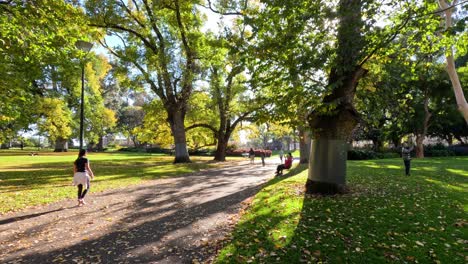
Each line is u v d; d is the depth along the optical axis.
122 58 24.22
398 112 15.08
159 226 7.53
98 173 19.47
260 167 25.72
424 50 10.42
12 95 14.03
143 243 6.31
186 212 8.95
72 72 14.05
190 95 29.33
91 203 10.33
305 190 11.20
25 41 10.59
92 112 48.59
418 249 5.75
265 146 90.69
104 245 6.23
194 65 27.72
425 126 34.34
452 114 35.00
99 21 24.30
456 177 15.20
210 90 30.91
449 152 38.72
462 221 7.39
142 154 54.03
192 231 7.06
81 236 6.84
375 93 12.69
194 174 19.77
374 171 17.67
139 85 26.34
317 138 10.78
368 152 32.50
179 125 29.06
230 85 32.16
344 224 7.15
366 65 11.18
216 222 7.78
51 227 7.54
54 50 11.29
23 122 20.05
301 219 7.58
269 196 10.70
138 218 8.33
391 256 5.42
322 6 9.11
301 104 9.70
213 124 36.66
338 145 10.62
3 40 9.27
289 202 9.44
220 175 19.05
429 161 26.22
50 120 31.44
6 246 6.23
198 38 25.06
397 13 9.59
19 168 22.27
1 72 11.81
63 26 11.32
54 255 5.73
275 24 10.01
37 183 14.70
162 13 27.17
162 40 26.20
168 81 26.98
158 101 31.23
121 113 76.44
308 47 9.72
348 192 10.86
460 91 9.15
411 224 7.14
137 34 26.67
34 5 10.20
